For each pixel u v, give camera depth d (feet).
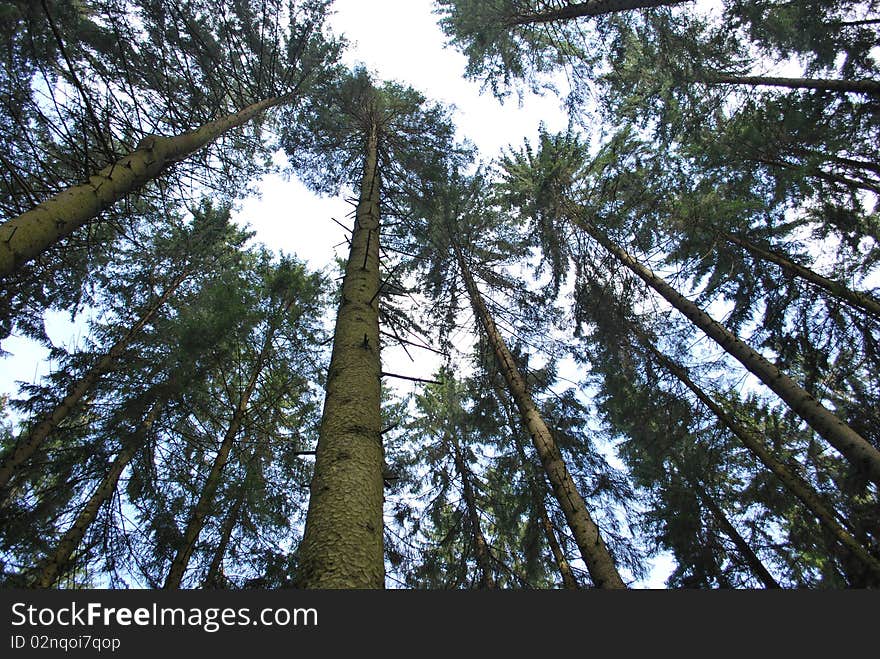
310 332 32.50
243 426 27.20
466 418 38.06
